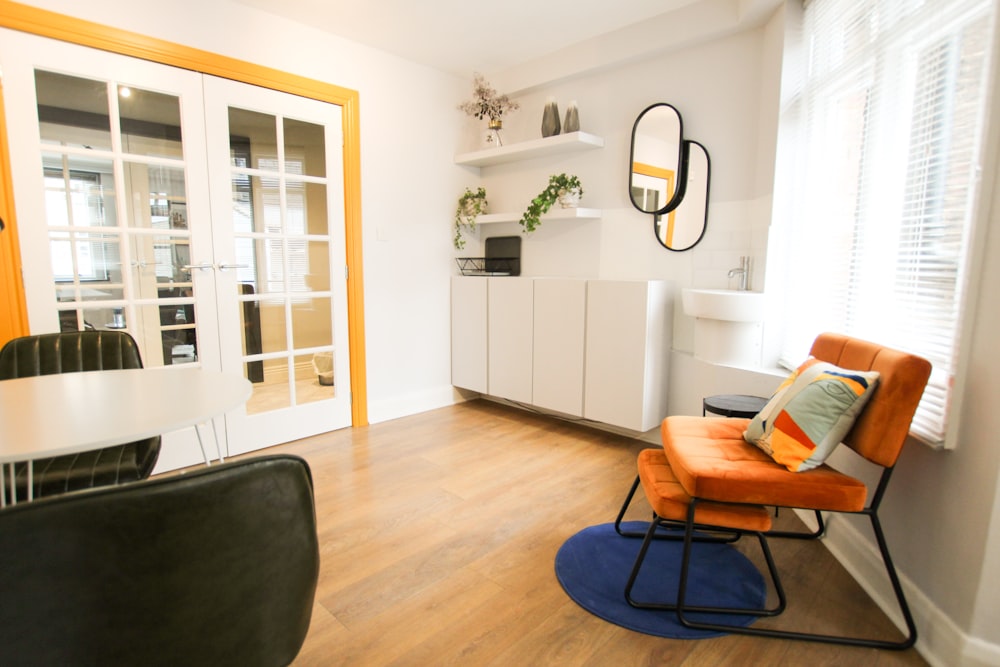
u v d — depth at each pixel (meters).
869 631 1.53
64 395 1.37
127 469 1.64
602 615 1.62
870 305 1.90
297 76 2.96
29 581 0.61
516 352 3.50
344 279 3.29
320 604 1.67
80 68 2.29
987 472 1.27
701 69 2.85
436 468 2.75
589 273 3.46
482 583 1.78
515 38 3.17
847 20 2.10
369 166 3.34
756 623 1.58
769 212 2.53
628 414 2.95
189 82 2.60
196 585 0.71
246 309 2.98
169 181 2.62
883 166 1.85
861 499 1.44
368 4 2.74
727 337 2.45
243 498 0.72
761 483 1.46
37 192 2.24
